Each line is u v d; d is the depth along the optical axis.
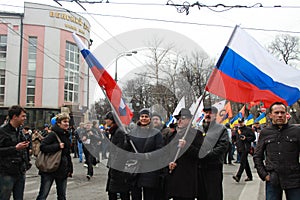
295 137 4.57
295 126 4.66
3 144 5.13
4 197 5.09
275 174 4.58
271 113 4.80
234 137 16.03
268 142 4.70
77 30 31.89
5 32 32.62
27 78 32.69
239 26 6.21
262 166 4.77
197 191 5.12
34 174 11.83
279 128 4.72
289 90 6.15
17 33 31.50
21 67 32.56
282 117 4.67
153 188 5.05
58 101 32.41
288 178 4.52
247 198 7.59
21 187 5.39
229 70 6.09
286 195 4.62
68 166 6.04
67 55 32.84
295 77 6.21
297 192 4.51
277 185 4.58
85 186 9.30
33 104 32.38
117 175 5.13
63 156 5.89
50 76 32.56
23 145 5.18
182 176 5.00
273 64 6.23
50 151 5.75
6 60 32.56
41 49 32.59
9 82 32.47
